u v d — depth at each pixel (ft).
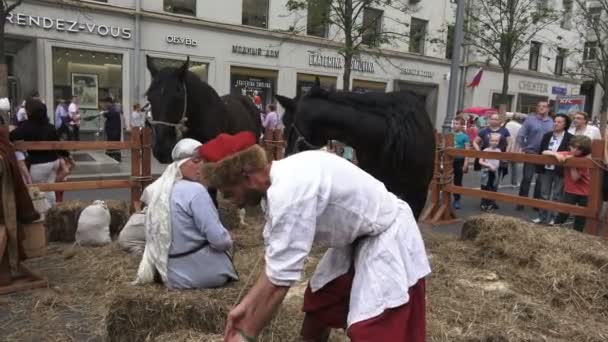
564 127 24.67
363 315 6.59
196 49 57.31
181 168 11.59
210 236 10.89
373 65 72.74
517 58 88.79
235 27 59.21
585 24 87.25
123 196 29.12
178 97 15.76
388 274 6.63
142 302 9.90
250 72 61.82
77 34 49.67
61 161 20.27
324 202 6.38
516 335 10.79
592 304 12.78
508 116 59.11
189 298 9.95
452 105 36.58
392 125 13.16
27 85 47.70
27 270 14.19
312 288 7.77
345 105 13.83
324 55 67.46
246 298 6.34
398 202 7.34
